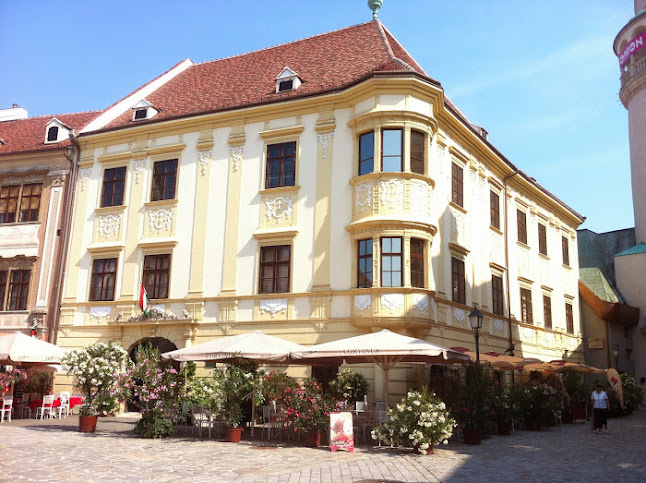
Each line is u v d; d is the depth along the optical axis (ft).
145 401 54.70
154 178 82.02
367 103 70.28
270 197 74.49
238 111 77.87
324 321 67.87
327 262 69.46
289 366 69.67
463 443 53.62
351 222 69.15
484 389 54.85
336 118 73.20
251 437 54.95
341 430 47.42
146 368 54.90
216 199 77.51
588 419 84.94
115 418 73.10
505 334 89.40
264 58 95.45
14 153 89.97
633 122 125.70
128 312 78.18
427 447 45.88
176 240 77.97
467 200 82.53
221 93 87.40
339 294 67.82
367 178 68.13
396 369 64.85
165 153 81.87
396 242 66.44
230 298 73.20
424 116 69.41
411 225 66.33
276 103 75.66
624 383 97.35
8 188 90.89
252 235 74.08
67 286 83.20
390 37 90.27
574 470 39.17
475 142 85.71
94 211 84.12
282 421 54.39
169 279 77.25
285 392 52.01
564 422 79.30
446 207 75.77
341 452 46.09
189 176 79.82
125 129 84.02
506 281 91.97
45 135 93.40
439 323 69.72
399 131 68.85
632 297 124.67
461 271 78.33
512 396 63.67
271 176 75.61
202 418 59.47
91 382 57.41
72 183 86.79
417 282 66.69
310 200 72.23
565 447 51.78
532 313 100.42
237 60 99.45
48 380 81.46
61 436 52.49
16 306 85.76
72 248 84.33
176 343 74.74
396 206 66.69
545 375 95.14
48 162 89.40
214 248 76.02
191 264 76.59
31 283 85.35
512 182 100.01
